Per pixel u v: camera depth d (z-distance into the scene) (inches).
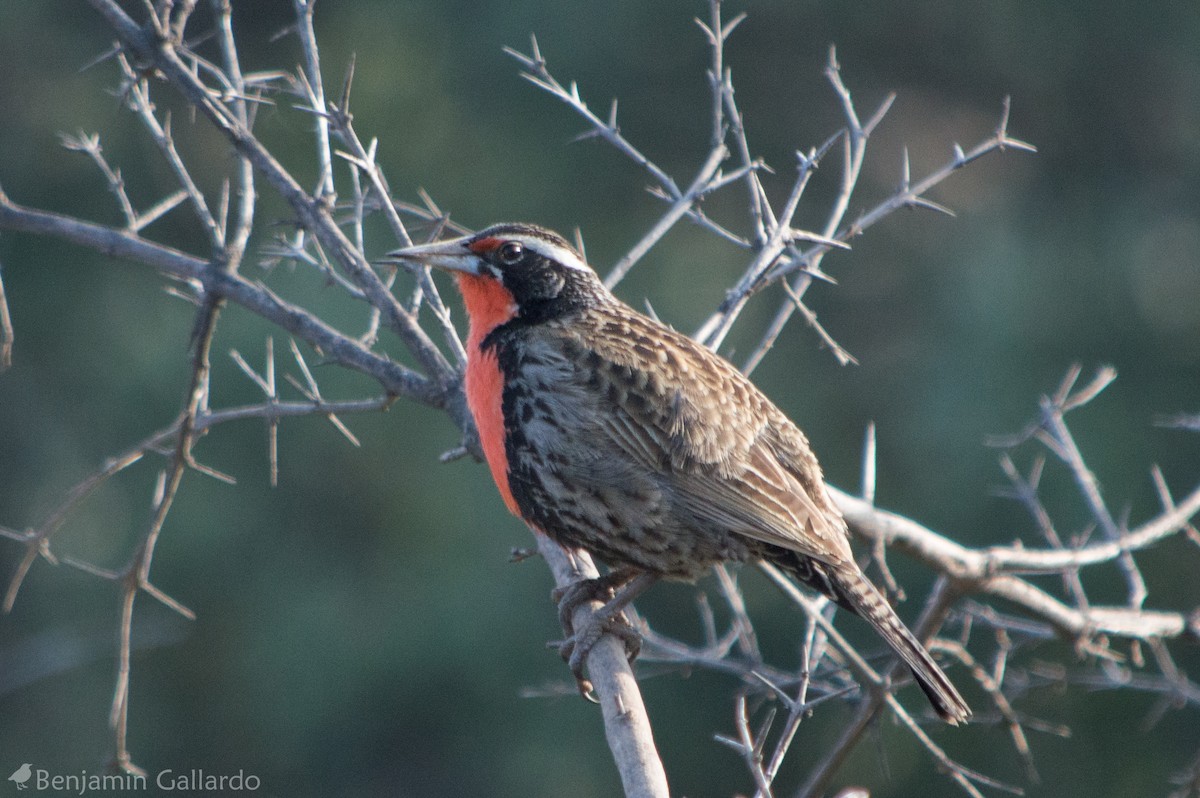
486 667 584.1
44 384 653.3
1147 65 673.6
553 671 584.7
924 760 544.4
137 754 624.4
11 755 621.6
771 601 567.2
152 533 230.8
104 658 633.0
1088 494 277.3
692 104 658.2
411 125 655.1
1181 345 600.4
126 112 679.1
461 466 610.5
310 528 621.0
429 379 239.3
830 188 677.3
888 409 623.5
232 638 619.2
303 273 576.1
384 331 559.2
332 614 606.2
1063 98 684.7
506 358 235.9
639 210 658.2
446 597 589.6
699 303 636.7
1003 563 254.5
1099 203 666.8
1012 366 589.0
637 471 229.1
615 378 230.8
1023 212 665.6
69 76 687.1
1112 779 537.0
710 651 260.1
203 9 685.3
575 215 655.1
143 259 236.5
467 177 649.6
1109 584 531.5
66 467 640.4
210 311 235.9
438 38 666.8
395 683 591.5
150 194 679.7
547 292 243.4
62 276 666.2
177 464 233.9
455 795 586.2
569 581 241.1
